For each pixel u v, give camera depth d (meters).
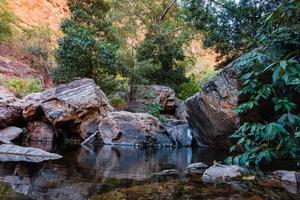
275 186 3.66
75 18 15.55
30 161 5.54
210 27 11.99
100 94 11.66
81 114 10.58
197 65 26.27
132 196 3.18
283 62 2.14
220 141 9.04
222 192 3.36
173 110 18.02
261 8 10.11
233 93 7.09
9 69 17.55
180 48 19.20
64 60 14.42
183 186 3.66
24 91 13.91
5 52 19.80
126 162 6.18
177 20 20.30
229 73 7.20
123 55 17.88
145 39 20.05
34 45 19.64
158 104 15.34
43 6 28.39
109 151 8.48
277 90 2.96
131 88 17.92
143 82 18.06
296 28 3.02
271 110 6.55
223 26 11.62
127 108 16.73
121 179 4.16
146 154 8.05
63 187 3.54
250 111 6.90
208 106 8.21
